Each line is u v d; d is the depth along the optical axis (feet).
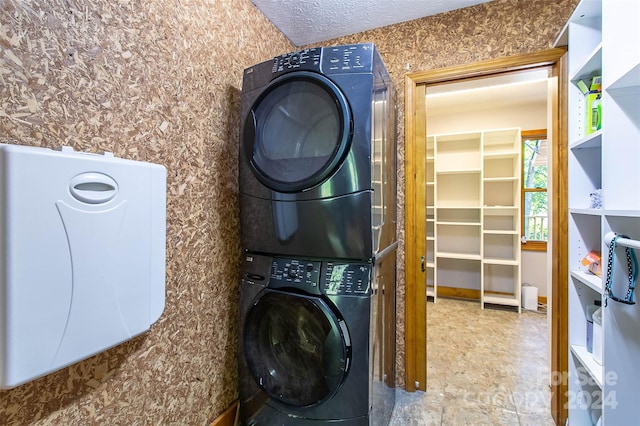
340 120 3.87
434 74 6.15
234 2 5.20
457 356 7.97
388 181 5.14
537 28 5.49
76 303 2.54
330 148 3.96
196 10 4.39
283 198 4.18
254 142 4.44
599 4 4.46
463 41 5.95
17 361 2.18
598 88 4.65
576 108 5.01
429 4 5.82
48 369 2.36
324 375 4.02
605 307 3.77
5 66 2.49
